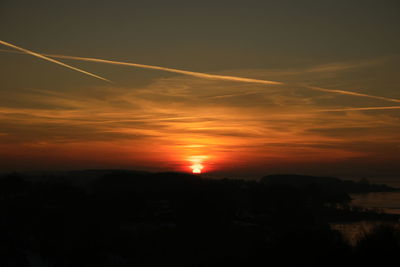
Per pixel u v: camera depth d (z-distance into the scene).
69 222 52.59
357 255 29.80
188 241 47.78
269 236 47.12
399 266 27.52
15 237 42.47
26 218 52.56
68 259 40.12
